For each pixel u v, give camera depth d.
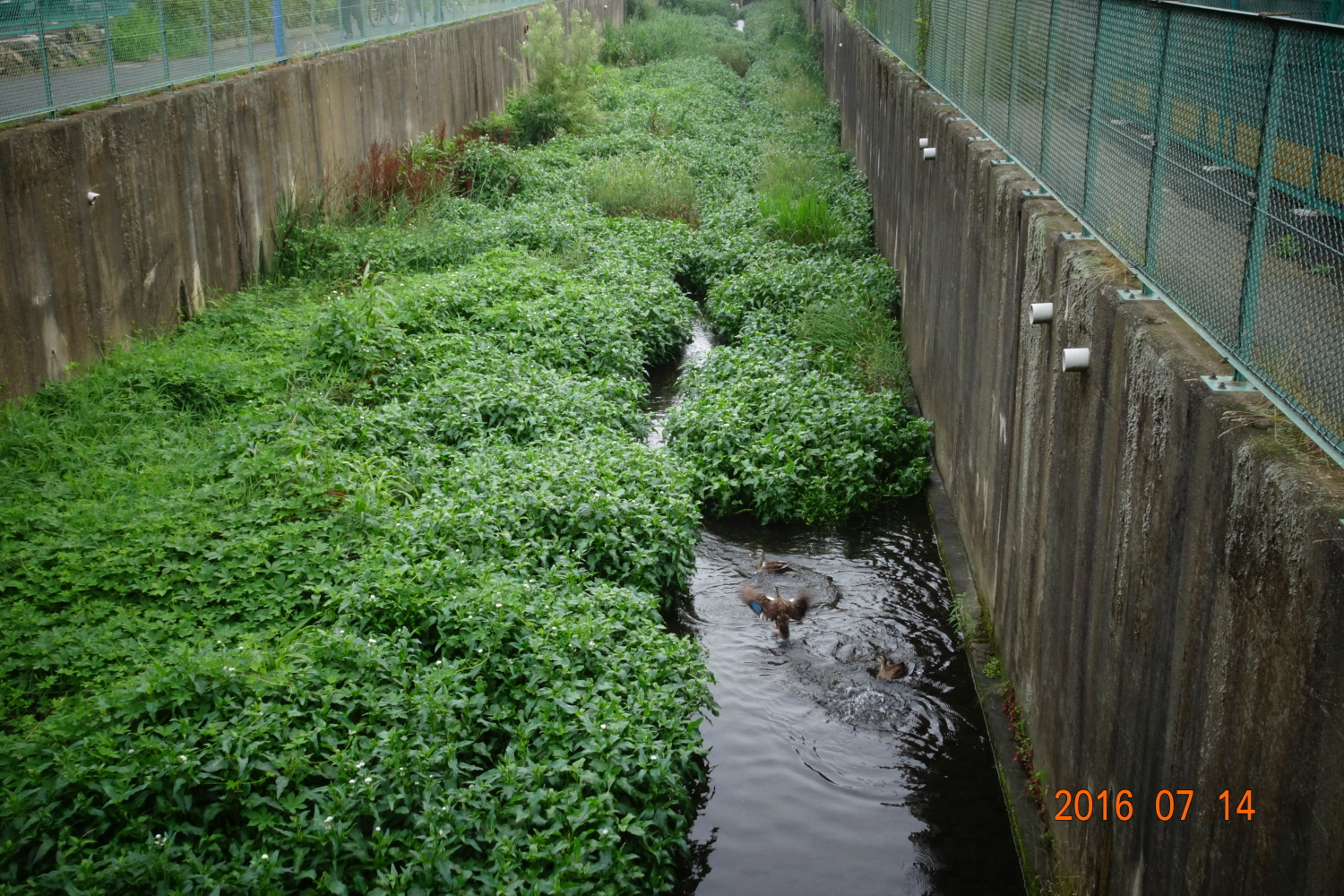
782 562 9.05
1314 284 3.51
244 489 8.22
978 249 8.37
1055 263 6.01
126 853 4.88
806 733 7.05
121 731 5.50
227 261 12.92
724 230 16.52
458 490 8.50
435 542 7.62
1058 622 5.84
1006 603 7.17
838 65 26.31
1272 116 3.86
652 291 13.86
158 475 8.30
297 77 14.71
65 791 5.16
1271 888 3.34
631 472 9.08
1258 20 3.96
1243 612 3.57
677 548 8.42
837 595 8.57
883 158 15.84
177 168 11.77
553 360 11.55
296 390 10.10
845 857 6.09
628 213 17.80
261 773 5.41
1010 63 8.23
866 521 9.74
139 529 7.48
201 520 7.72
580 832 5.55
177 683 5.77
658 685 6.78
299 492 8.26
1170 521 4.21
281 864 5.02
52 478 8.15
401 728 5.82
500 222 15.95
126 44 11.39
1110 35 5.74
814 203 16.16
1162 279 4.91
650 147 21.69
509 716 6.23
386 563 7.28
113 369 10.00
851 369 11.77
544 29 24.17
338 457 8.72
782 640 7.98
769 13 46.91
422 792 5.50
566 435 9.87
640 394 11.48
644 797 5.88
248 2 14.19
